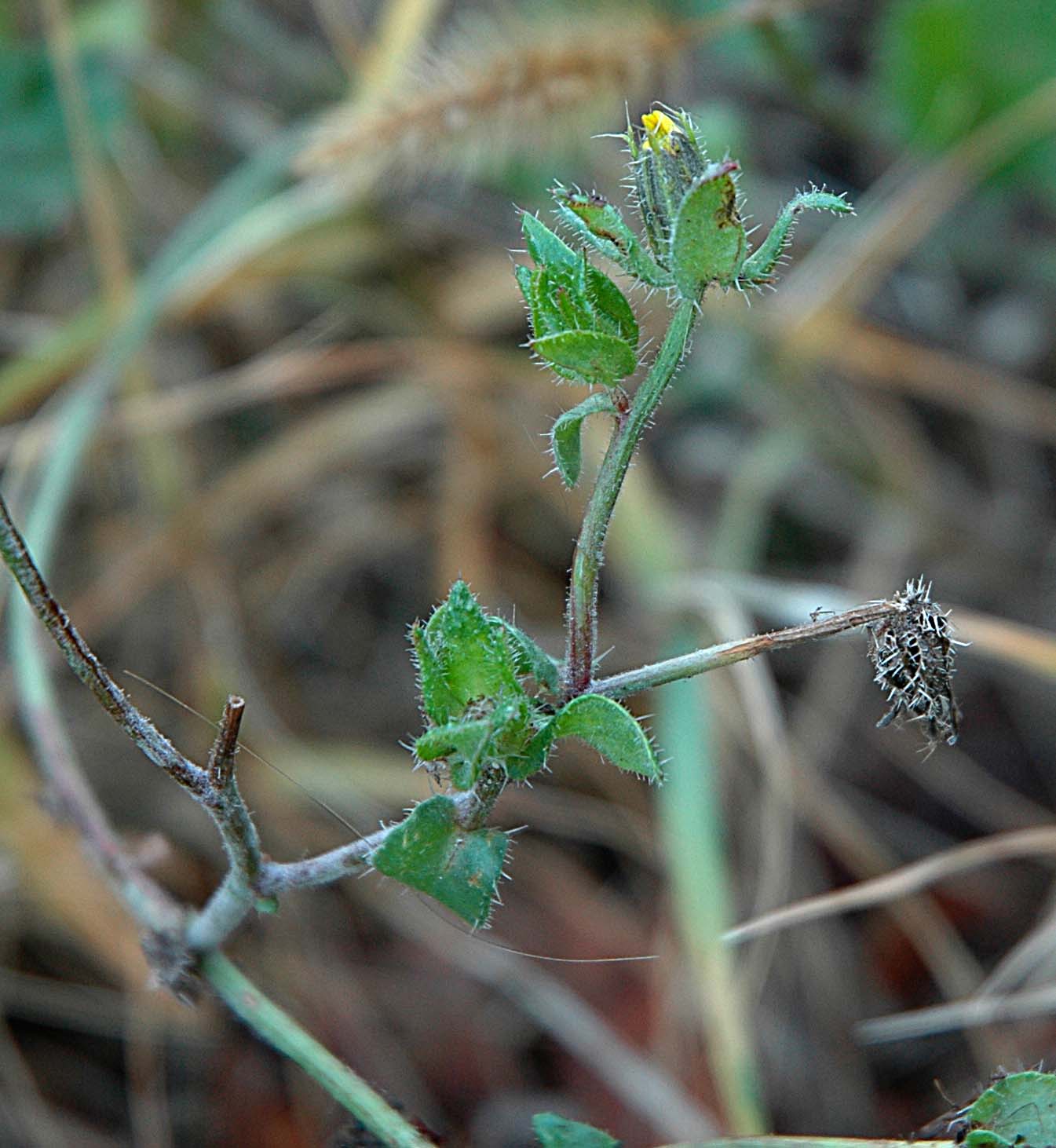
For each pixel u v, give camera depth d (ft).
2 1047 1.83
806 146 2.71
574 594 1.22
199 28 2.56
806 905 1.53
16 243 2.43
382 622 2.39
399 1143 1.33
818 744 2.17
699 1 2.47
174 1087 1.89
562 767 2.09
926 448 2.53
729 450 2.48
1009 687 2.35
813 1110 1.98
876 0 2.75
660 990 1.97
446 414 2.29
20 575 1.22
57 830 1.85
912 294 2.63
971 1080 1.98
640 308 2.23
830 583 2.46
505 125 1.85
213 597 2.17
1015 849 1.56
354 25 2.62
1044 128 2.23
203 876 2.02
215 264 2.16
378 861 1.21
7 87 2.26
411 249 2.38
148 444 2.16
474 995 1.97
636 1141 1.87
